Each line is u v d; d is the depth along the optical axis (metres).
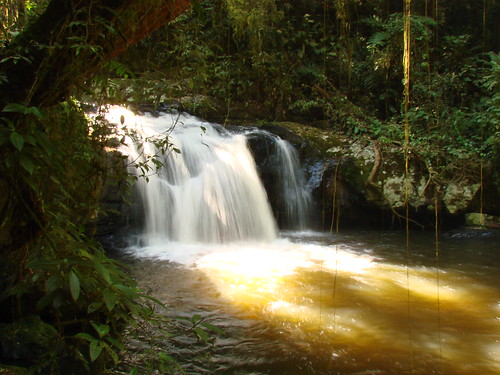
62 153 1.95
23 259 2.26
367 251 5.82
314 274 4.65
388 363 2.76
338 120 8.99
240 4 5.14
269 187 7.35
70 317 2.55
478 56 9.60
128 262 4.96
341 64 8.70
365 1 9.09
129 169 5.50
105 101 2.48
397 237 6.82
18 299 2.32
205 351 2.83
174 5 2.01
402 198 7.16
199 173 6.49
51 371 2.14
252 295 3.93
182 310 3.52
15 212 1.80
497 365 2.75
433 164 7.55
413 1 8.78
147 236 5.80
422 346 2.99
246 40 7.48
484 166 7.39
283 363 2.73
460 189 7.23
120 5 1.78
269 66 8.45
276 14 7.72
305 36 8.95
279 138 7.73
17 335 2.29
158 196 5.91
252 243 6.29
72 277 1.45
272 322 3.34
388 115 9.34
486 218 7.63
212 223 6.31
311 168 7.55
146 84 3.12
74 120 2.21
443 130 8.10
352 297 3.93
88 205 2.30
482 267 5.08
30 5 2.43
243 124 8.47
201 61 3.28
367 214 7.50
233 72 8.09
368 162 7.39
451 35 9.84
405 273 4.77
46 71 1.71
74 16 1.70
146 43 3.28
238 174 6.80
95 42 1.82
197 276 4.50
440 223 7.39
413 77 8.85
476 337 3.15
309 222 7.43
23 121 1.71
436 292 4.15
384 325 3.33
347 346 2.98
